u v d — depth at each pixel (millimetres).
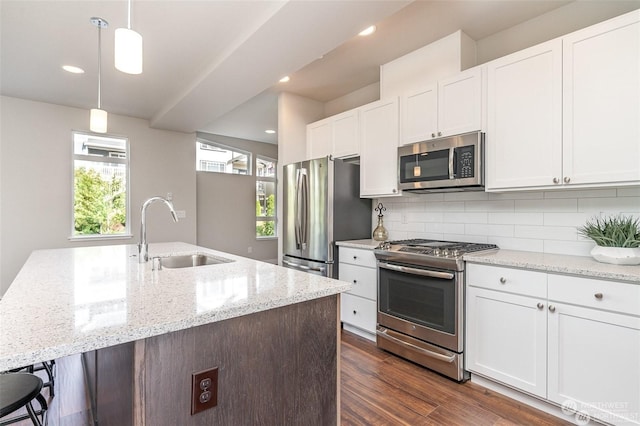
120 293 1241
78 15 2281
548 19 2461
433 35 2777
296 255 3689
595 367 1671
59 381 2311
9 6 2172
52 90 3717
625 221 1977
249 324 1114
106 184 4633
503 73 2285
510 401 2012
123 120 4695
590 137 1901
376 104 3217
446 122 2611
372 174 3258
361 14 2088
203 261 2518
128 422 968
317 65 3350
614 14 2176
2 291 3891
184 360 977
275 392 1182
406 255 2512
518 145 2207
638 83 1738
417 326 2473
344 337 3100
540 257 2129
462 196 2889
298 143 4180
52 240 4195
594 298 1673
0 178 3896
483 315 2143
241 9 2199
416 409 1929
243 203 6918
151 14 2256
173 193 5137
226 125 5715
